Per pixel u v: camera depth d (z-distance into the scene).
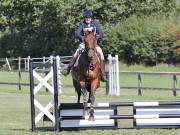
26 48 56.56
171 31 48.88
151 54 49.09
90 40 12.74
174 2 54.53
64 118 13.04
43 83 13.05
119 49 49.91
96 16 50.56
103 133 12.55
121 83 33.03
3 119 16.06
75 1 48.44
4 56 58.22
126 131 12.84
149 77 39.53
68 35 52.19
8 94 25.98
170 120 13.12
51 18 52.44
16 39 57.56
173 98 23.39
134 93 26.97
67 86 28.08
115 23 51.53
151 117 12.93
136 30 49.69
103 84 31.58
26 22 56.25
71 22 48.62
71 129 13.12
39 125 14.55
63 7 48.56
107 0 49.91
